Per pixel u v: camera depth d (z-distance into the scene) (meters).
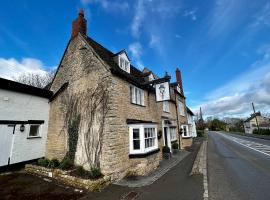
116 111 9.03
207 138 37.06
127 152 9.46
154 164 10.70
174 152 16.78
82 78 10.58
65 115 11.05
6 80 9.53
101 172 8.19
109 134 8.41
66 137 10.64
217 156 14.37
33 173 9.18
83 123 9.77
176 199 5.95
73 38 12.00
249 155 14.53
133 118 10.62
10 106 9.85
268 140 28.84
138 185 7.54
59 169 8.53
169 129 17.55
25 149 10.41
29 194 6.44
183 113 24.55
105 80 9.33
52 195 6.37
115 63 11.62
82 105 10.13
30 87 10.91
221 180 7.88
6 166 9.41
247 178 8.09
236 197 5.97
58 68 12.65
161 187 7.21
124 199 6.05
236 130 82.50
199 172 9.06
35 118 11.20
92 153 8.85
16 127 10.08
